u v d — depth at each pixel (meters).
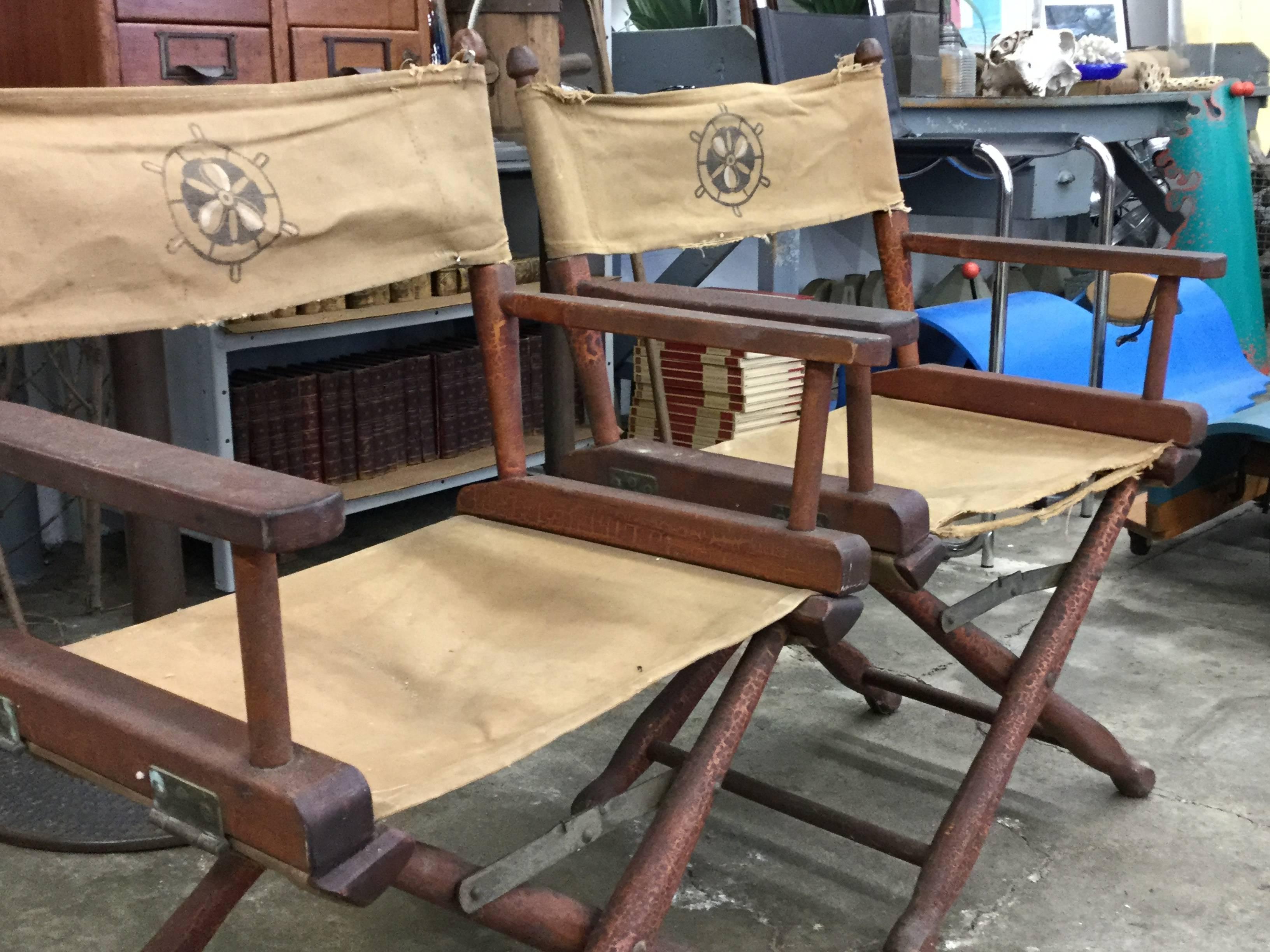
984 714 1.58
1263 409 2.31
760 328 1.03
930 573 1.15
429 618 1.06
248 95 1.15
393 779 0.77
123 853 1.53
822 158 1.64
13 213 1.00
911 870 1.50
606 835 1.57
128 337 1.76
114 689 0.82
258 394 2.44
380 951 1.34
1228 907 1.42
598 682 0.91
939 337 2.88
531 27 2.49
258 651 0.70
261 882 1.47
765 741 1.82
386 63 1.96
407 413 2.71
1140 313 3.01
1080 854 1.52
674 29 3.03
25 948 1.34
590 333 1.35
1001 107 2.81
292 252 1.17
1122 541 2.69
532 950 1.34
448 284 2.62
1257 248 3.97
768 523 1.09
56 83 1.69
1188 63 4.18
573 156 1.38
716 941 1.35
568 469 1.39
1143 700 1.93
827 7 2.78
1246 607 2.32
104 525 2.71
